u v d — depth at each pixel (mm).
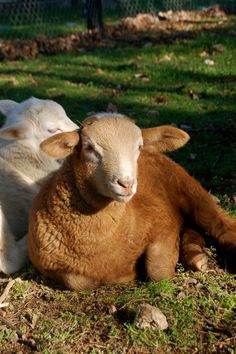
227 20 17938
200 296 5062
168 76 11766
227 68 12078
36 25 18344
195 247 5488
